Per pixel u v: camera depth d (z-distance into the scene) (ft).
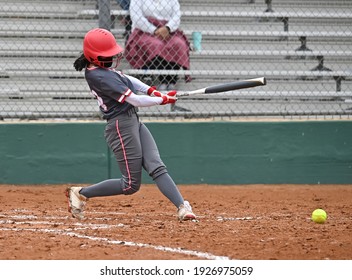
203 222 74.49
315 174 120.06
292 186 117.39
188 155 117.08
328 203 97.91
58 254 54.65
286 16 128.67
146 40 118.52
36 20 123.65
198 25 129.18
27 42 123.03
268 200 100.42
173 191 73.41
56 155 115.24
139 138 71.77
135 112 71.67
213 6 129.90
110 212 85.10
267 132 118.62
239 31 127.75
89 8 125.18
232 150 117.91
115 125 70.59
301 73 126.21
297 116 124.06
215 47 129.18
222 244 59.52
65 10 124.47
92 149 115.24
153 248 57.26
